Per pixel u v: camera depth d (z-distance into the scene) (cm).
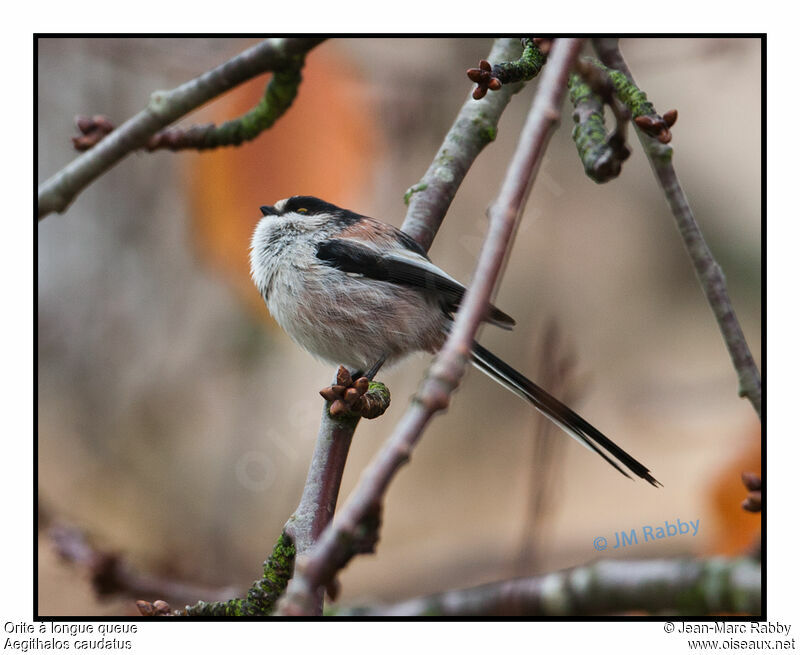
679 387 1100
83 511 1070
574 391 739
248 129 754
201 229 995
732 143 1179
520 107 1194
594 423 1142
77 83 1155
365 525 301
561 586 578
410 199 795
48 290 1155
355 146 1012
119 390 1143
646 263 1227
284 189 986
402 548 1082
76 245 1170
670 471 1079
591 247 1223
